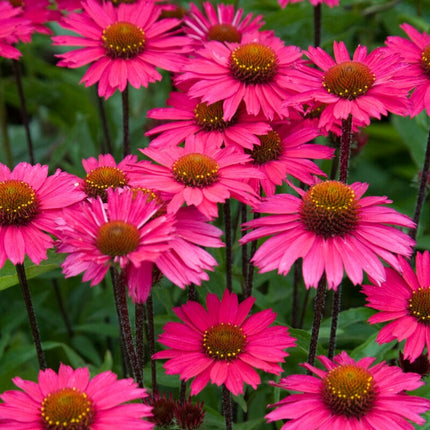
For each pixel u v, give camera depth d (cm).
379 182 182
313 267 122
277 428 135
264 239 143
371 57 131
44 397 120
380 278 122
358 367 122
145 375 137
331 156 132
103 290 160
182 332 125
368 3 169
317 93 129
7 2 144
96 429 118
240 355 124
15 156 184
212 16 146
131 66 139
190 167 125
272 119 131
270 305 144
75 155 165
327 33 166
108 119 169
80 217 121
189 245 122
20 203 125
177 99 135
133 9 142
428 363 130
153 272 125
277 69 134
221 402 140
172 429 126
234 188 125
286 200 126
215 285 142
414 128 158
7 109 213
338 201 123
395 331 127
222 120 132
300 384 122
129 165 127
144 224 121
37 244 125
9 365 144
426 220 167
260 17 146
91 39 141
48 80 211
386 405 121
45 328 159
